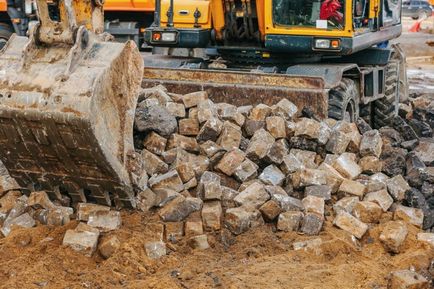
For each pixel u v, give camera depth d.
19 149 6.72
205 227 6.96
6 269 6.33
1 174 7.61
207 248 6.80
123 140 6.82
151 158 7.53
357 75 11.24
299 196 7.56
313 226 7.05
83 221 6.85
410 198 7.58
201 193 7.28
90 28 7.27
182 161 7.61
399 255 6.82
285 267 6.42
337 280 6.23
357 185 7.55
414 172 8.15
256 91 9.68
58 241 6.68
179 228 6.95
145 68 10.39
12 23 17.30
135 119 7.63
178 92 10.14
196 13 11.47
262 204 7.20
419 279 6.14
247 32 11.20
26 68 6.59
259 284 6.09
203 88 9.97
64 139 6.46
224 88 9.86
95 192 6.95
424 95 14.58
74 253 6.52
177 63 11.82
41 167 6.87
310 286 6.07
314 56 11.59
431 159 8.88
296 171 7.62
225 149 7.76
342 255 6.79
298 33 10.77
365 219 7.30
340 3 10.64
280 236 7.01
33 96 6.41
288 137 8.09
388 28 12.59
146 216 7.04
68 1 6.59
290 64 11.38
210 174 7.44
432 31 30.84
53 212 6.90
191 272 6.33
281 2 10.84
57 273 6.30
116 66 6.65
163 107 7.87
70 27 6.60
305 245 6.81
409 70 21.31
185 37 11.52
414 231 7.16
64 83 6.39
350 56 12.05
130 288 6.01
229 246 6.89
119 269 6.38
